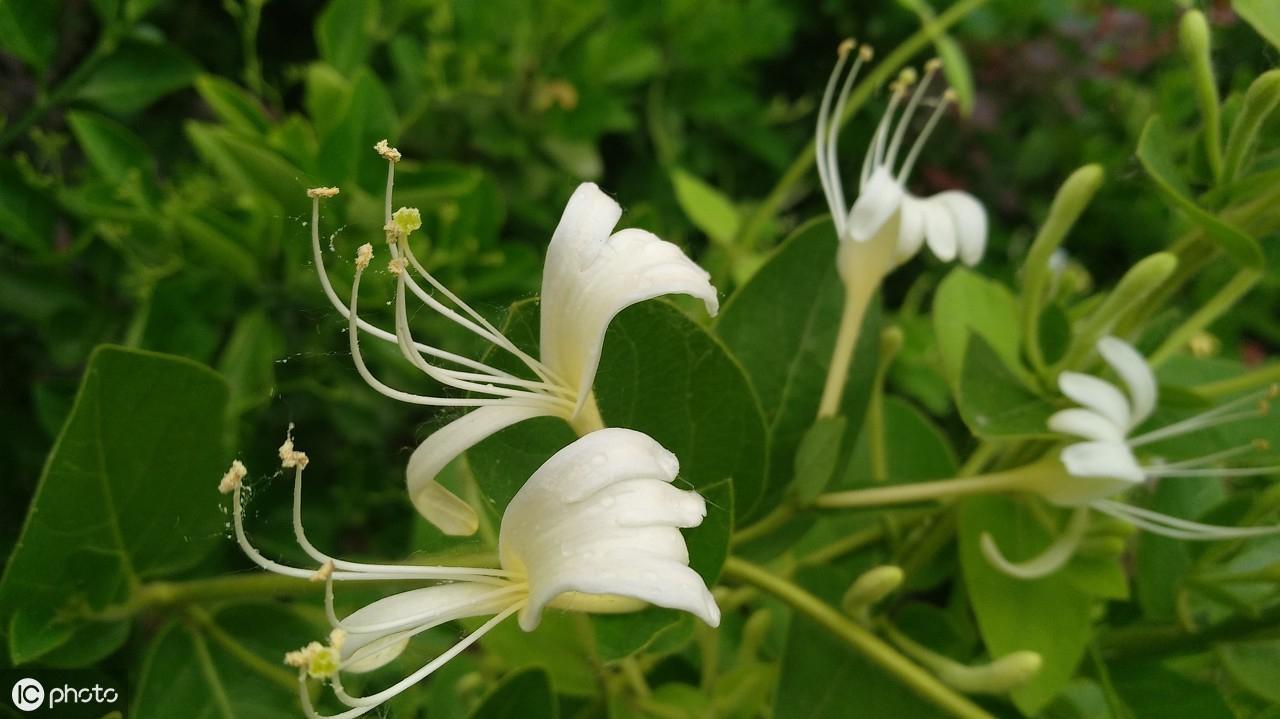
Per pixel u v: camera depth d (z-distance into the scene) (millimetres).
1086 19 501
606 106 318
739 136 404
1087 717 236
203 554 215
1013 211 487
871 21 441
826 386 224
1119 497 234
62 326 260
